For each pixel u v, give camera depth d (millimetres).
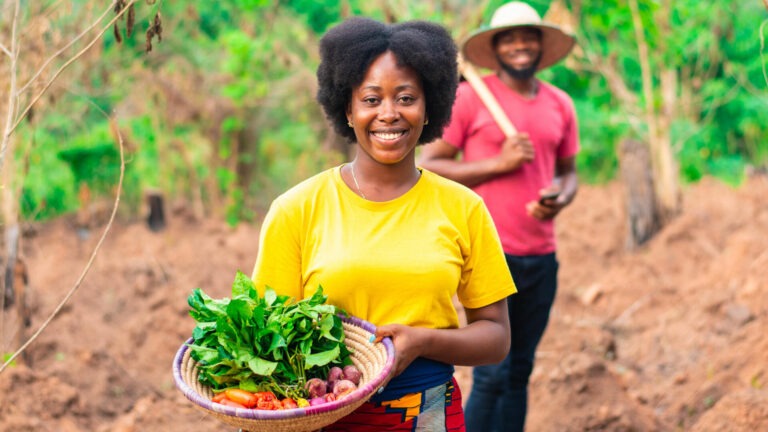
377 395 2531
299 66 9312
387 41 2516
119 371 5324
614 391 4867
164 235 8406
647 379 5691
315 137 11469
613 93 10773
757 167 12523
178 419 4809
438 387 2604
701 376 5359
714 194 10242
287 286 2631
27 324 5031
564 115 4273
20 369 4719
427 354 2512
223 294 7129
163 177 9961
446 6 8047
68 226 8719
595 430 4672
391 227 2562
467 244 2641
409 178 2625
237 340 2402
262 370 2352
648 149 8430
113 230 8742
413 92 2523
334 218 2588
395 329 2439
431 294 2547
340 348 2484
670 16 8914
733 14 10398
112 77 8070
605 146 11945
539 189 4086
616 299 7020
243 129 11273
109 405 5043
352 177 2643
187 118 10156
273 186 12398
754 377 5051
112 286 7020
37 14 4270
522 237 4035
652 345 6176
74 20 4801
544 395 4910
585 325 6137
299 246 2623
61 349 5535
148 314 6285
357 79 2529
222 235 8539
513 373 4176
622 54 9625
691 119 11586
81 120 8305
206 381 2455
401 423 2551
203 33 9680
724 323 6219
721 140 12898
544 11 8023
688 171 11438
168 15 8789
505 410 4191
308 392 2393
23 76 4387
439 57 2543
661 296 6969
